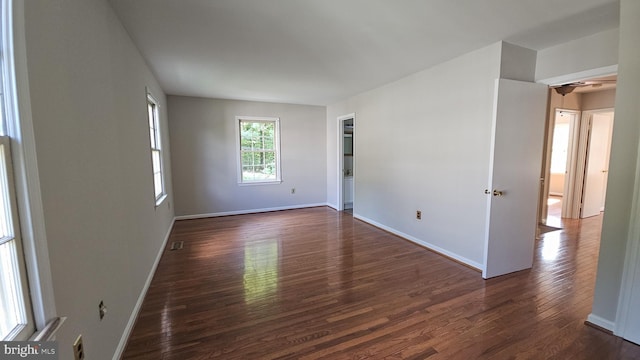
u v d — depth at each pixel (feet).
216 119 18.04
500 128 8.91
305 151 20.89
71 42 4.31
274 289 8.71
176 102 16.97
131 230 7.20
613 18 7.30
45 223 3.41
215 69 11.52
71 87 4.26
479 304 7.79
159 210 11.59
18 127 3.07
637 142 6.06
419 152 12.36
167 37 8.24
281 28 7.83
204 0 6.34
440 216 11.47
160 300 8.09
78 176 4.35
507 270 9.68
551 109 15.44
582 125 16.80
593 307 6.83
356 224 16.40
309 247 12.53
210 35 8.21
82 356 4.25
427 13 7.04
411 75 12.58
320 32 8.12
